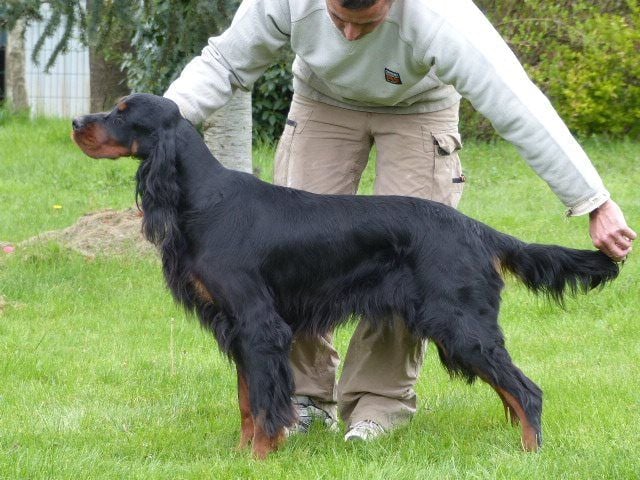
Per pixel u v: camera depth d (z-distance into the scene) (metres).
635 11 13.23
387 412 4.39
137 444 4.17
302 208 3.98
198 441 4.25
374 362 4.38
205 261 3.87
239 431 4.43
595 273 3.99
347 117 4.32
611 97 13.06
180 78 4.20
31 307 6.73
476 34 3.74
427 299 3.87
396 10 3.77
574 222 8.91
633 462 3.71
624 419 4.36
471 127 13.55
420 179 4.27
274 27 4.03
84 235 8.25
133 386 5.16
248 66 4.18
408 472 3.70
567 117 13.40
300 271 3.94
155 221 3.91
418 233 3.90
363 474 3.68
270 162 12.06
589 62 13.10
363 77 3.99
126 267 7.66
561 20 13.45
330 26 3.87
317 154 4.38
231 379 5.30
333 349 4.54
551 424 4.33
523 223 8.99
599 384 4.96
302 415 4.51
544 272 4.01
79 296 7.02
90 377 5.31
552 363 5.51
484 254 3.92
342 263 3.95
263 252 3.89
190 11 6.97
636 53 13.11
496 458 3.83
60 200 10.36
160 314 6.71
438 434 4.29
